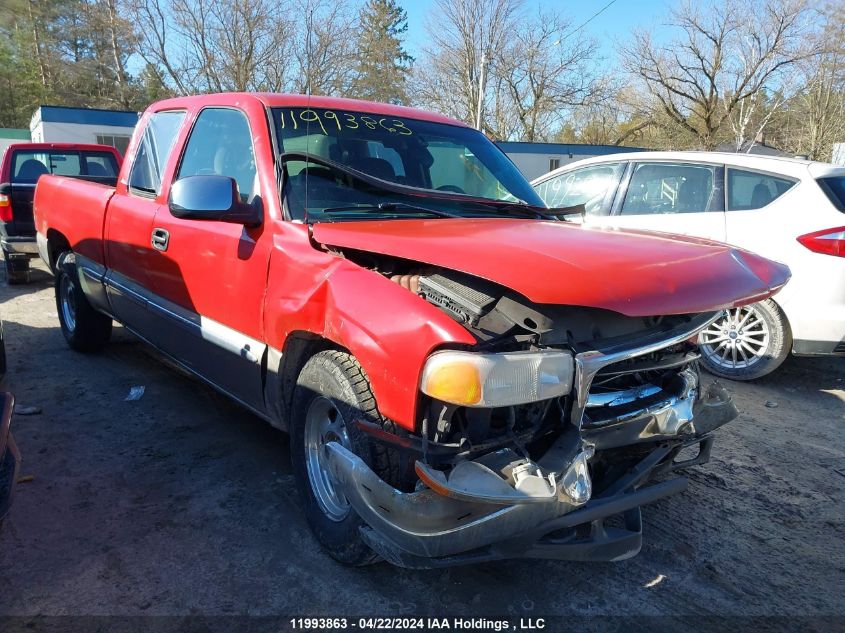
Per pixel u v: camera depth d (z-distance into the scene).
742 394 5.43
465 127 4.32
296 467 3.10
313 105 3.69
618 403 2.66
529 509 2.28
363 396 2.58
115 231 4.60
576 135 51.75
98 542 3.06
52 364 5.52
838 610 2.81
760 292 2.59
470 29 41.62
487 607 2.74
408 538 2.28
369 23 40.72
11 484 2.55
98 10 38.62
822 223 5.16
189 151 4.01
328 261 2.81
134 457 3.90
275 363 3.10
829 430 4.72
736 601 2.84
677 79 38.97
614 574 3.00
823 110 38.09
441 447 2.33
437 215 3.35
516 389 2.23
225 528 3.21
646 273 2.38
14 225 8.62
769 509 3.62
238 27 32.75
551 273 2.27
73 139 26.64
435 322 2.30
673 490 2.79
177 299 3.93
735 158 5.85
